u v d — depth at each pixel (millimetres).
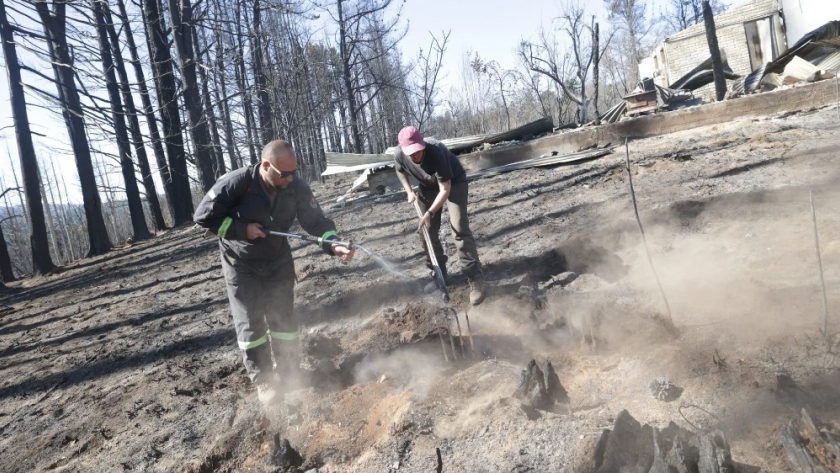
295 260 8648
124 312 8055
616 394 3215
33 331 8344
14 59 15234
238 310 4035
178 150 22312
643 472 2463
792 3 22406
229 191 3824
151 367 5426
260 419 3857
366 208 11617
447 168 4891
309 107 24062
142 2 21281
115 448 3973
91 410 4715
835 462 2244
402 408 3539
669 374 3236
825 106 10633
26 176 15812
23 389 5672
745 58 23797
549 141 12250
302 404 3947
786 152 7875
